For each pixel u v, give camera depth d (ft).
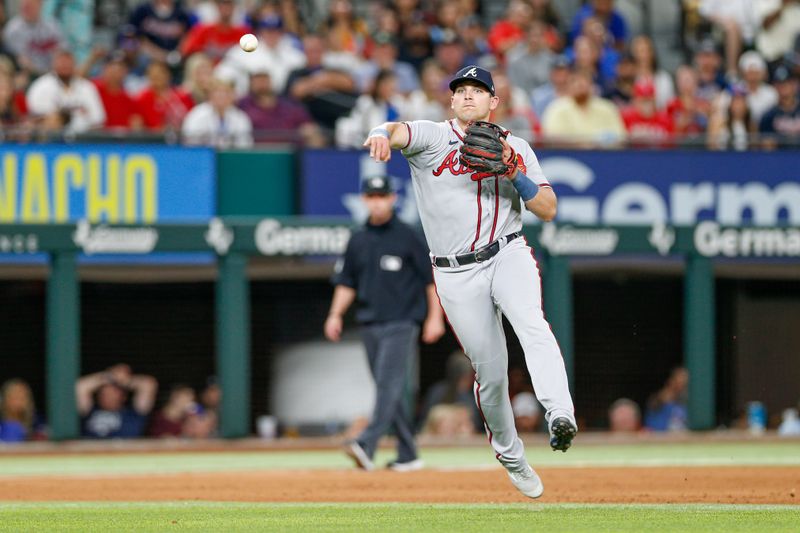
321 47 192.75
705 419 159.94
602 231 157.28
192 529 67.46
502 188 74.18
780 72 200.75
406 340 117.08
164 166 163.84
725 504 81.05
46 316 161.48
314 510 78.43
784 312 171.12
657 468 114.42
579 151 171.12
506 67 204.95
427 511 76.89
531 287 73.51
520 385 165.37
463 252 74.18
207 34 199.72
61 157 160.66
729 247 160.15
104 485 100.42
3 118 170.40
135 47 198.49
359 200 167.73
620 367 171.94
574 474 107.55
